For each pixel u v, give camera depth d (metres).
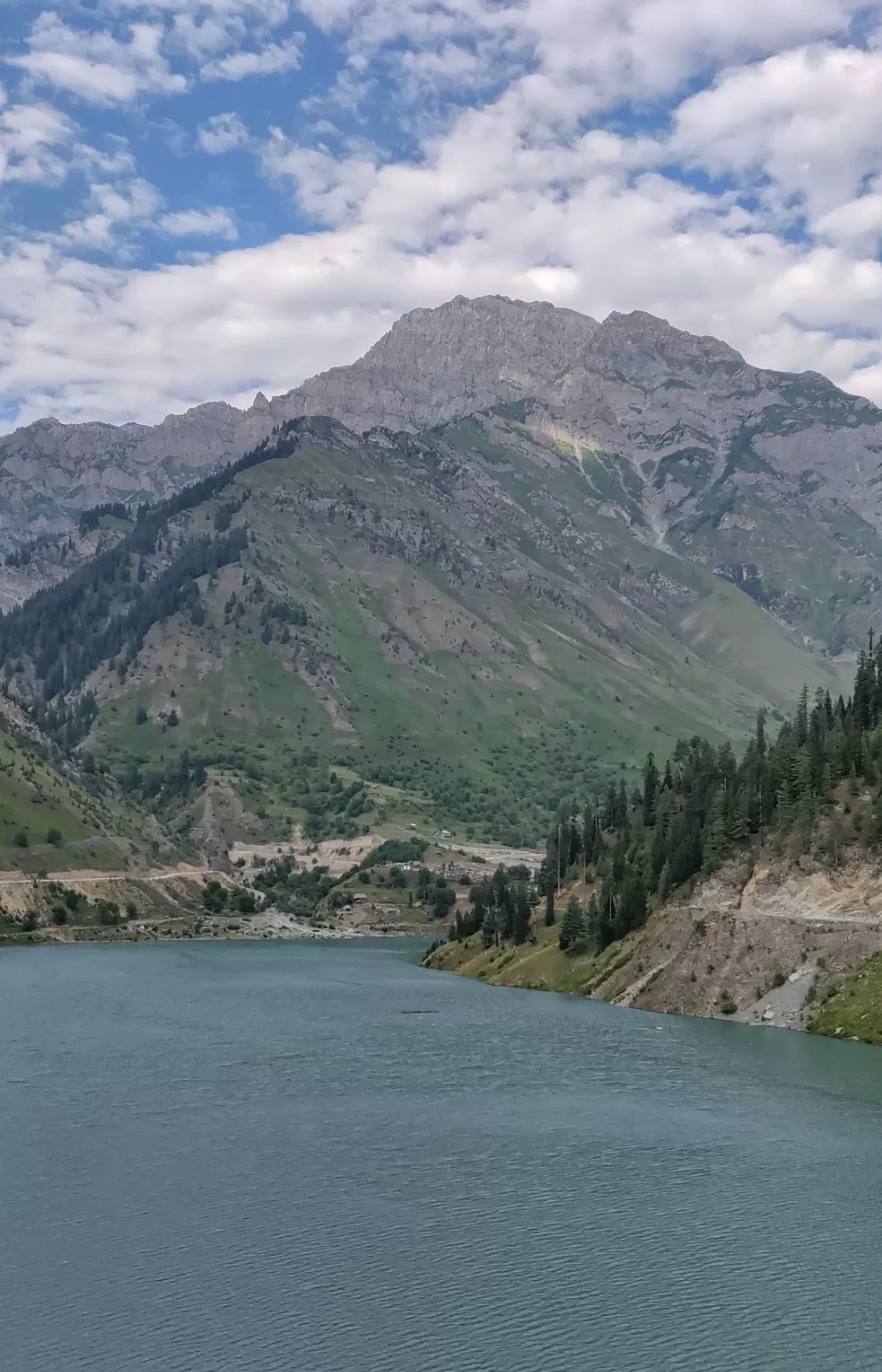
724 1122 144.00
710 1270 99.81
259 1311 91.19
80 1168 122.75
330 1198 115.06
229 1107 148.50
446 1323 89.81
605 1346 86.94
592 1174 123.50
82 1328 88.38
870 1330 90.06
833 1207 114.62
